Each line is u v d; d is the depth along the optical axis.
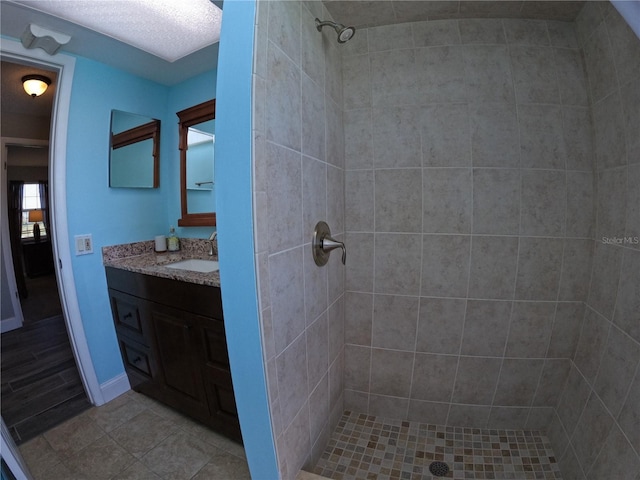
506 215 1.20
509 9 1.11
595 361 1.07
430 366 1.35
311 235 1.00
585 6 1.08
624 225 0.96
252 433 0.85
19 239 3.51
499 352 1.28
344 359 1.43
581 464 1.05
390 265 1.32
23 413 1.58
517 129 1.17
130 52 1.50
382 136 1.26
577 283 1.18
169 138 1.95
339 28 0.95
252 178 0.69
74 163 1.52
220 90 0.72
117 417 1.54
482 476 1.14
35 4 1.12
